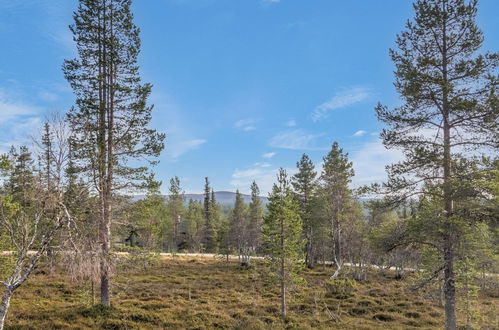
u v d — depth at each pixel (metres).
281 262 19.78
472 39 13.22
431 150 13.23
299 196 42.19
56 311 16.03
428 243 13.51
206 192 66.75
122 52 17.70
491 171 11.79
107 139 16.53
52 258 10.95
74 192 11.97
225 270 36.19
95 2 17.25
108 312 16.03
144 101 17.39
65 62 16.91
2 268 14.38
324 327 17.14
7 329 13.44
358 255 34.53
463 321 16.81
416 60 14.26
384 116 14.77
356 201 35.41
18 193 10.45
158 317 16.64
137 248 16.53
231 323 16.83
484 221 12.41
